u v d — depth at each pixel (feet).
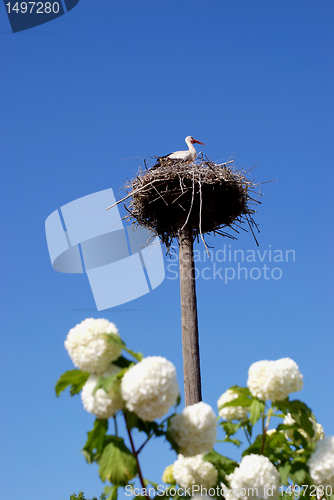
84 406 7.82
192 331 23.30
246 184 26.32
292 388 8.72
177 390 7.57
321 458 8.79
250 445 9.70
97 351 7.75
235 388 9.55
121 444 8.08
